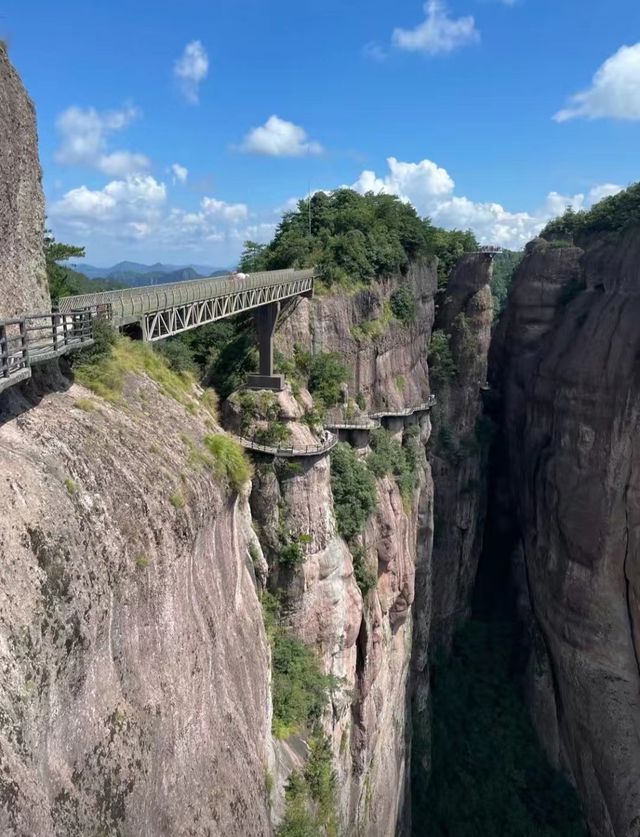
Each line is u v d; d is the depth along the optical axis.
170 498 18.30
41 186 20.58
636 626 47.75
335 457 43.31
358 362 51.50
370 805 41.00
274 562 36.34
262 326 41.31
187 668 17.81
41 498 13.77
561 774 52.09
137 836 13.71
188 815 16.09
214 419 29.31
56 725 12.03
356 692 41.59
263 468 36.44
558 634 52.88
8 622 11.48
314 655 36.94
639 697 48.12
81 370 20.20
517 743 54.31
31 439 15.27
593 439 51.66
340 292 50.75
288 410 39.59
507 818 49.09
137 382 22.70
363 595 42.56
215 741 18.86
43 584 12.59
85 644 13.28
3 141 17.97
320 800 30.20
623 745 48.12
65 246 37.84
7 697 10.82
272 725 29.72
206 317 31.98
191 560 19.30
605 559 49.59
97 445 17.12
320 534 37.81
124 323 24.34
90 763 12.68
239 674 22.44
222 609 21.77
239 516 27.89
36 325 19.59
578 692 50.78
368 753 40.94
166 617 17.06
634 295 53.09
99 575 14.22
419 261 63.41
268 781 24.11
